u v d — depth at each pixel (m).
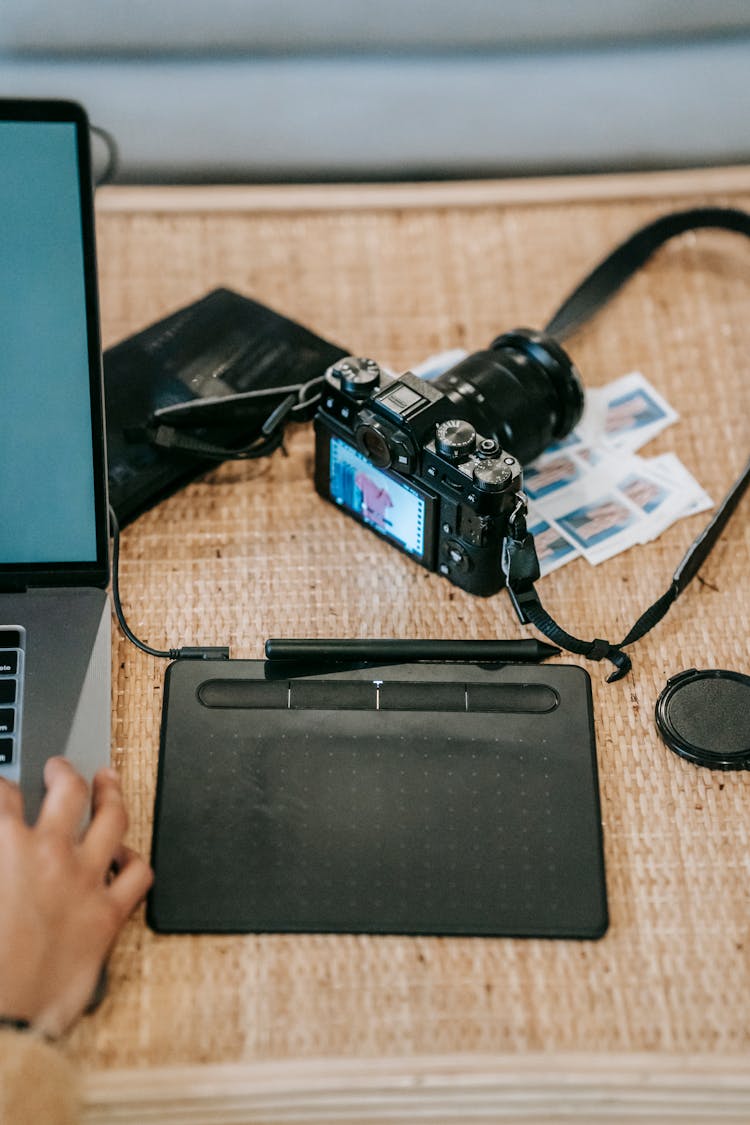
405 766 0.83
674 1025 0.74
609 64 1.17
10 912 0.69
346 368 0.89
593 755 0.84
